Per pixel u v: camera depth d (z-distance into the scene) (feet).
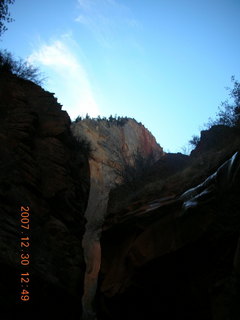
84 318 74.54
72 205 44.27
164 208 32.55
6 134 38.65
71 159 49.21
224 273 23.93
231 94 42.70
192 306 26.22
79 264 38.91
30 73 56.75
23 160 37.86
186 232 27.43
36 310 30.35
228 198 25.77
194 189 30.32
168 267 28.81
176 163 48.83
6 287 27.45
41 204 37.76
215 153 38.63
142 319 31.22
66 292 34.24
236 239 24.50
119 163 105.70
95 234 93.25
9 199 32.58
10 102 44.70
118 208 42.34
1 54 53.11
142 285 30.55
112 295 32.91
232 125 42.39
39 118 48.47
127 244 35.99
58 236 37.32
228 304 19.94
